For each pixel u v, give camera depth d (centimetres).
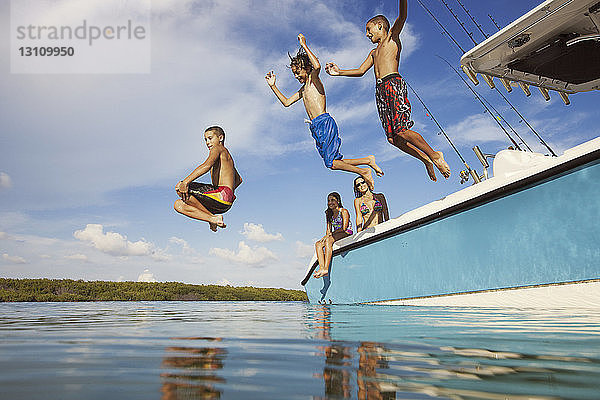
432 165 707
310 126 794
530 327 226
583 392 81
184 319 341
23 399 77
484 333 196
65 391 83
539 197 486
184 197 764
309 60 795
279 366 112
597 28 575
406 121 661
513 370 105
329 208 926
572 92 766
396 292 701
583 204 445
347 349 145
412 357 126
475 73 693
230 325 273
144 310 559
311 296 1025
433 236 629
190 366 113
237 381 93
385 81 680
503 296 520
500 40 603
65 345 161
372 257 769
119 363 118
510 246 515
